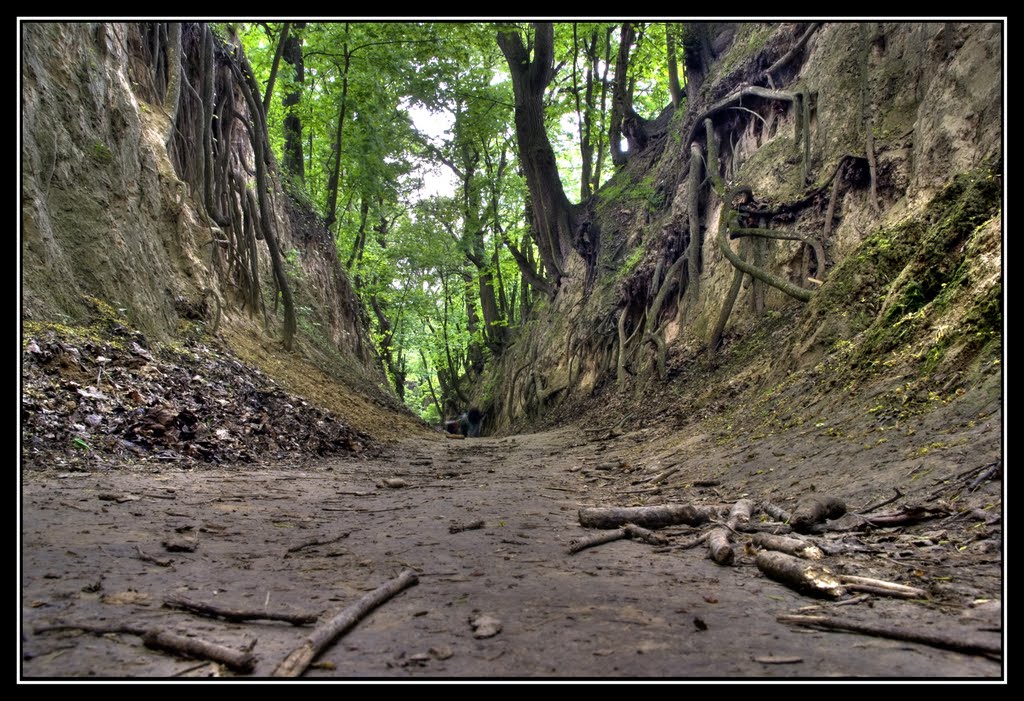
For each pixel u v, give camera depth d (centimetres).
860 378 798
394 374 4750
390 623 271
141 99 1414
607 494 774
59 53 1102
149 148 1333
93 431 770
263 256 1862
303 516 552
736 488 682
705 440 1023
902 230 1050
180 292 1329
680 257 1967
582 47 3278
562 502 691
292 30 1992
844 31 1644
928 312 761
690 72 2500
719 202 1880
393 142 3072
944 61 1265
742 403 1151
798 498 570
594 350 2553
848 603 298
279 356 1580
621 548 448
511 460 1311
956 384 615
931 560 359
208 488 664
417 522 537
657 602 303
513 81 2977
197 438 892
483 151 3838
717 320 1709
